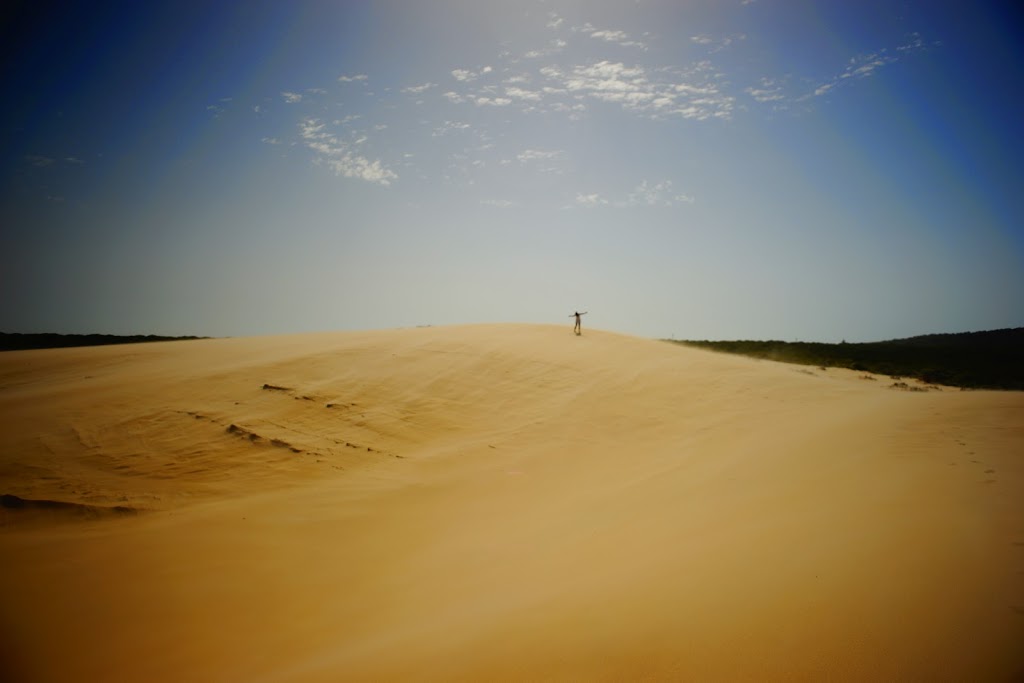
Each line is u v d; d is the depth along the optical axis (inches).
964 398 522.9
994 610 127.7
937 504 215.8
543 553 273.7
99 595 267.3
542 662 141.3
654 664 130.6
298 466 479.8
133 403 606.2
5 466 467.2
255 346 922.1
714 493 314.5
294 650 213.5
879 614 135.0
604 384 699.4
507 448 524.1
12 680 197.9
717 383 701.3
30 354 925.8
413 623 215.6
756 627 139.5
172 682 195.3
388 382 687.7
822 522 217.2
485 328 1003.3
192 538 338.6
